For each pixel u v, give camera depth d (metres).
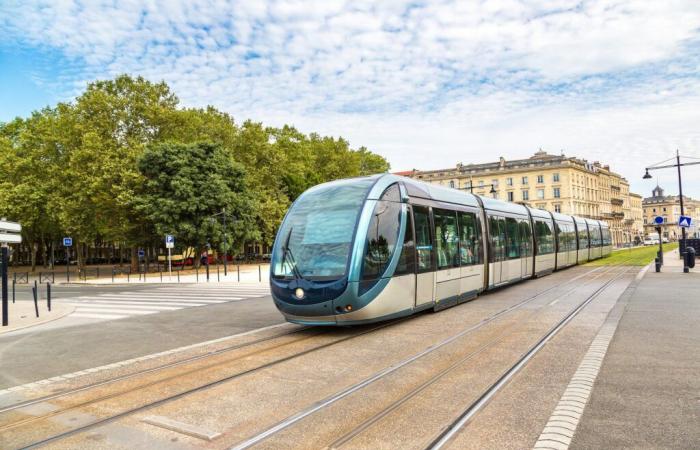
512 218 18.52
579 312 11.50
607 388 5.71
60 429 5.25
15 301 20.91
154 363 8.18
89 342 10.66
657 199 172.50
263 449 4.45
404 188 11.47
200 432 4.91
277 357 8.12
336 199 10.69
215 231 38.41
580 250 30.70
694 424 4.60
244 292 22.33
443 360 7.43
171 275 37.53
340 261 9.64
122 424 5.29
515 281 18.27
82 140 38.41
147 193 38.84
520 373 6.53
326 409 5.44
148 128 41.44
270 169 52.69
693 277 20.11
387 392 5.96
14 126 52.69
